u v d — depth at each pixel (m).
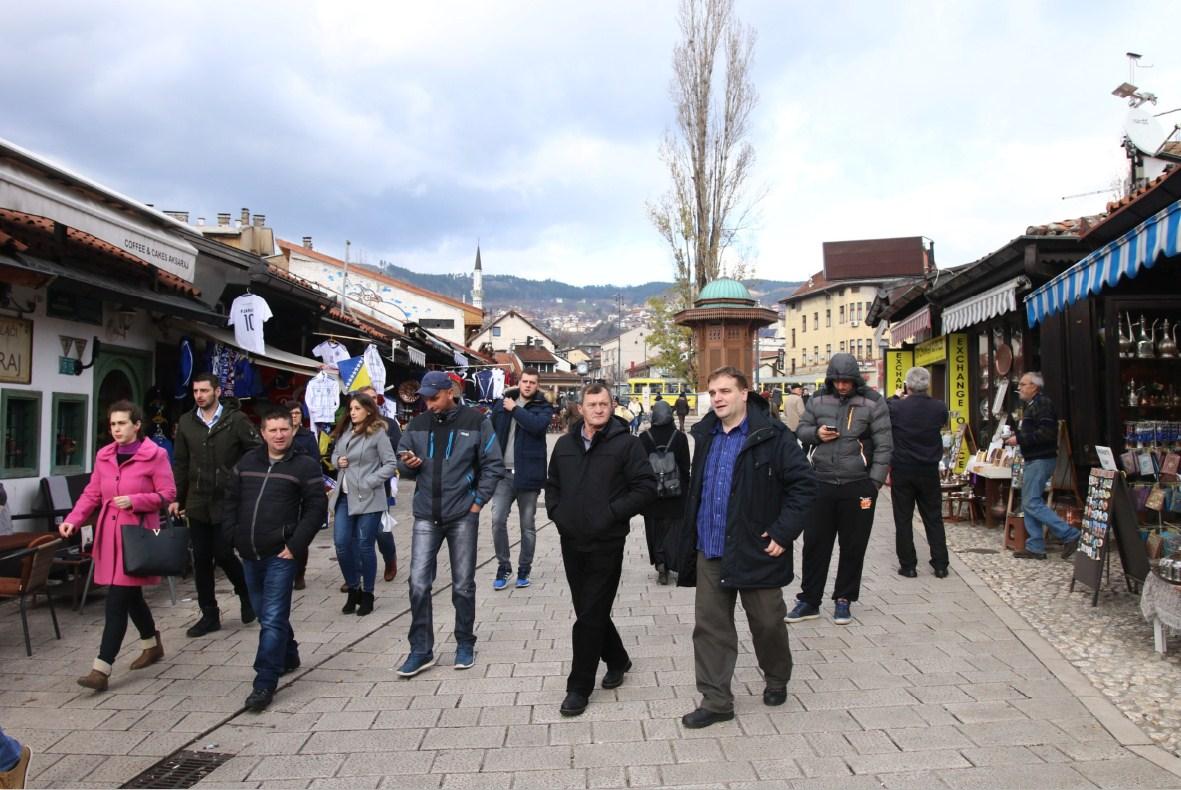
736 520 4.48
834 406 6.55
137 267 8.21
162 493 5.43
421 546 5.56
